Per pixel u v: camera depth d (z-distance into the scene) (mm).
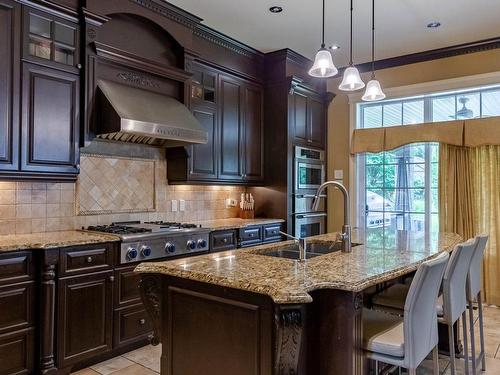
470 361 2975
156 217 4129
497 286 4398
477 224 4516
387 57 5070
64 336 2697
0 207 3002
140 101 3457
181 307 1917
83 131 3133
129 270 3096
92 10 3137
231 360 1731
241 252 2441
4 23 2682
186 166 4066
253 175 4906
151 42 3732
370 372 2338
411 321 1714
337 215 5586
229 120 4578
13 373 2488
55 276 2658
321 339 1746
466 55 4652
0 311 2430
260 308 1641
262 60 5027
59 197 3348
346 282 1670
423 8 3695
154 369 2859
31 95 2814
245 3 3648
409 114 5117
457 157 4668
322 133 5613
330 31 4250
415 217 5055
